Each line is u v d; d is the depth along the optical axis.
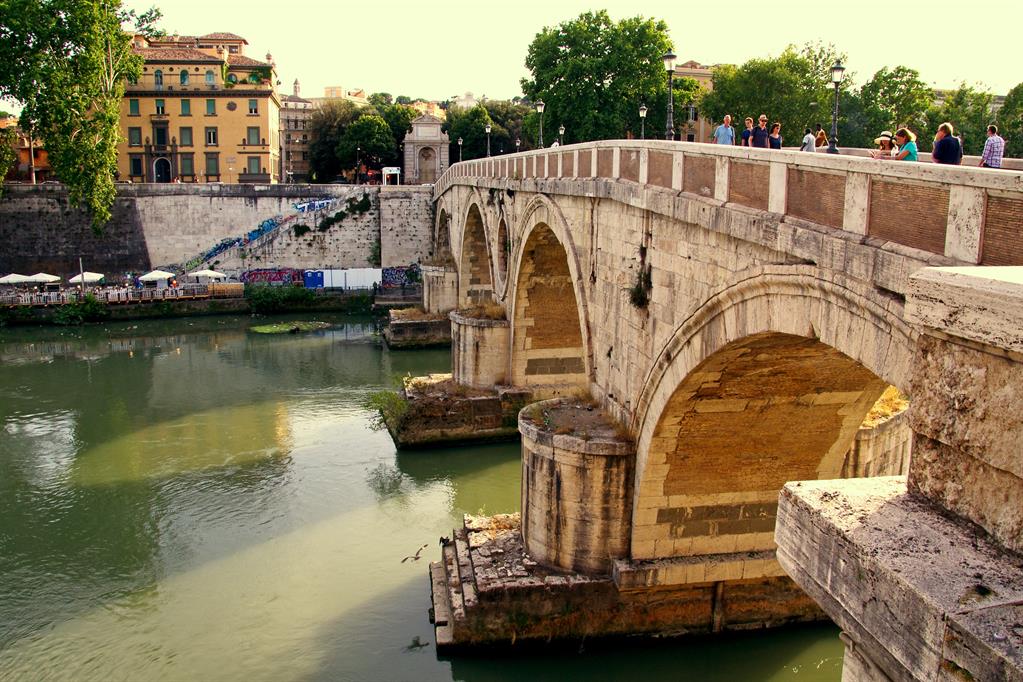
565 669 22.08
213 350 57.69
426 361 54.91
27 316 64.62
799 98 68.69
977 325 6.31
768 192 15.18
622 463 22.19
